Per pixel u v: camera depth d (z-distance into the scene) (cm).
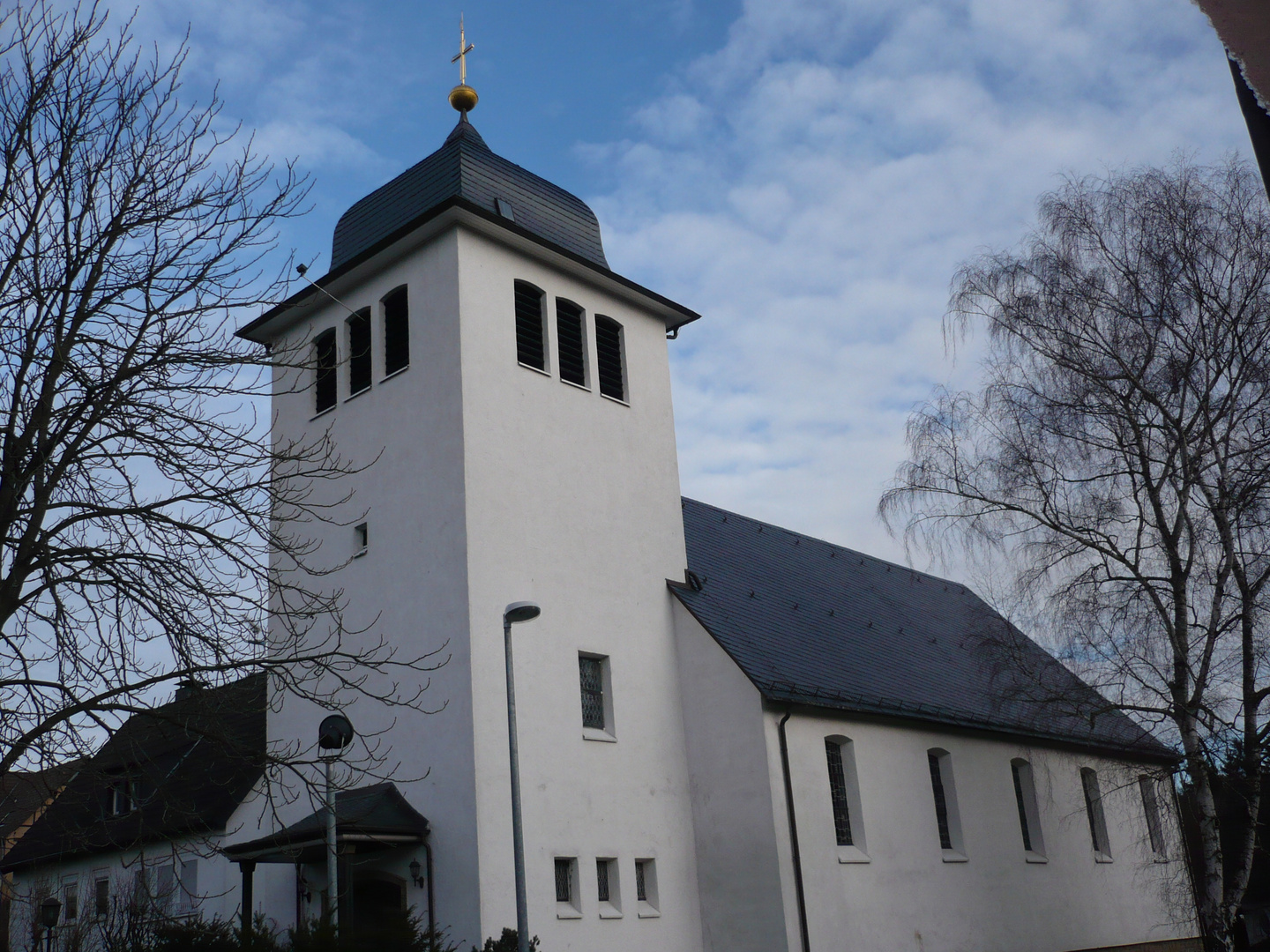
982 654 2267
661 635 2336
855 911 2223
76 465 1181
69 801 1170
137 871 2459
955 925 2480
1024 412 2136
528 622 2059
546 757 1998
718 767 2227
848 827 2341
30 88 1213
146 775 1193
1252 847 2055
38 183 1198
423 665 2009
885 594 3494
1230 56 241
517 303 2295
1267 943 2630
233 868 2233
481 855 1831
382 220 2398
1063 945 2819
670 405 2589
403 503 2138
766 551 3147
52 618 1125
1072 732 3136
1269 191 240
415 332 2222
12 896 1320
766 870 2102
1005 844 2753
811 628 2742
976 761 2773
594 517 2278
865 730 2444
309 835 1769
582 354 2416
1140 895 3222
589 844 2012
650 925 2066
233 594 1201
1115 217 2138
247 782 2284
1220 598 1962
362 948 1200
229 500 1226
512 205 2358
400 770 1991
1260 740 1941
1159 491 2020
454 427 2083
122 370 1175
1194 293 2030
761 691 2175
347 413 2314
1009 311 2155
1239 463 1967
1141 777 2069
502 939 1691
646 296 2555
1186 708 1925
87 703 1084
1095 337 2111
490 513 2059
